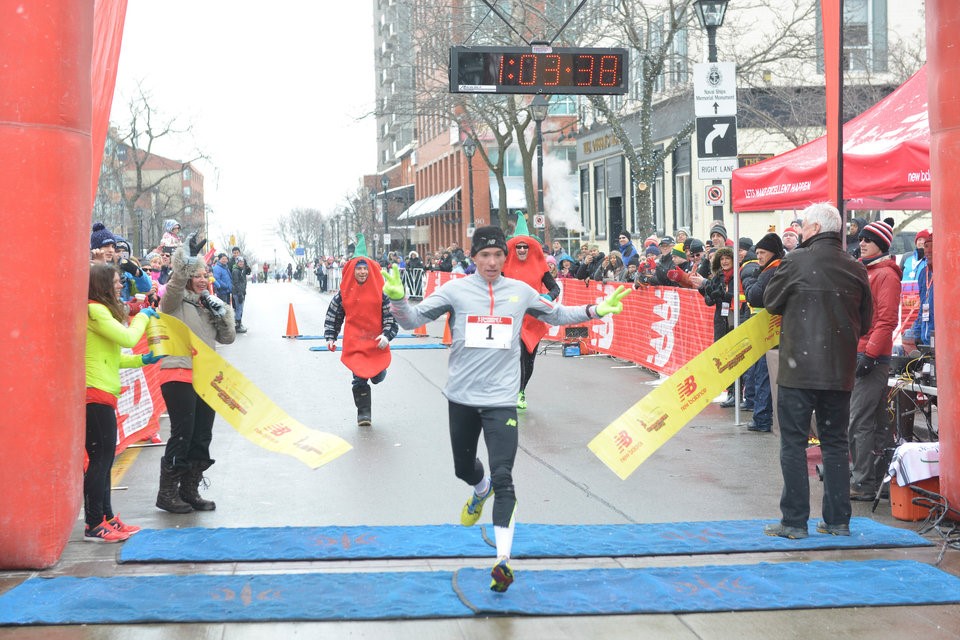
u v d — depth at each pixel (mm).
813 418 9078
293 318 24031
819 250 6504
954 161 6379
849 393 6523
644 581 5574
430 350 20078
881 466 7633
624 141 24672
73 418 6000
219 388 6582
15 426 5773
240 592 5379
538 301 5797
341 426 11078
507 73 15680
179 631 4902
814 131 27156
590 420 11305
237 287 26359
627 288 5770
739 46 27797
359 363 10969
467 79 15625
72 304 5945
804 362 6426
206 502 7387
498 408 5617
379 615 5059
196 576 5645
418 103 34125
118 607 5141
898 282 7434
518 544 6254
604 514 7215
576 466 8898
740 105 24609
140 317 6492
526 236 11359
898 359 8328
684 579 5648
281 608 5137
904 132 9297
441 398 13227
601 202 39281
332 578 5609
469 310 5691
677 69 28734
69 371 5945
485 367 5656
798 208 10859
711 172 11133
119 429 9398
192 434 7258
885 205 12180
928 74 6609
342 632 4914
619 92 15805
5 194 5738
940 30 6426
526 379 11930
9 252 5758
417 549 6160
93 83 7133
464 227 59219
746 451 9445
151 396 10594
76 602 5191
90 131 6133
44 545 5844
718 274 11430
